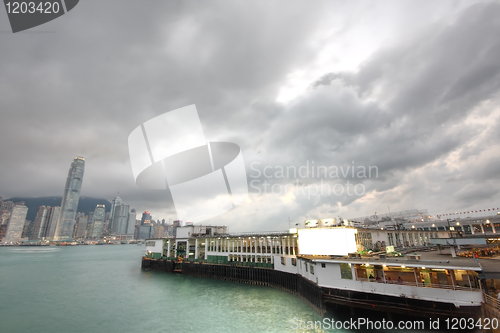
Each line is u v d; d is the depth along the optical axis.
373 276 37.56
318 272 39.84
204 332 38.00
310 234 48.03
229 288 64.94
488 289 31.98
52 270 110.25
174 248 98.69
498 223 78.50
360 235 55.41
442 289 30.86
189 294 60.16
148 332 38.62
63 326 41.78
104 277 87.81
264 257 69.69
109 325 41.75
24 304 54.72
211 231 99.44
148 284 73.00
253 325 39.62
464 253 48.81
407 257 40.84
